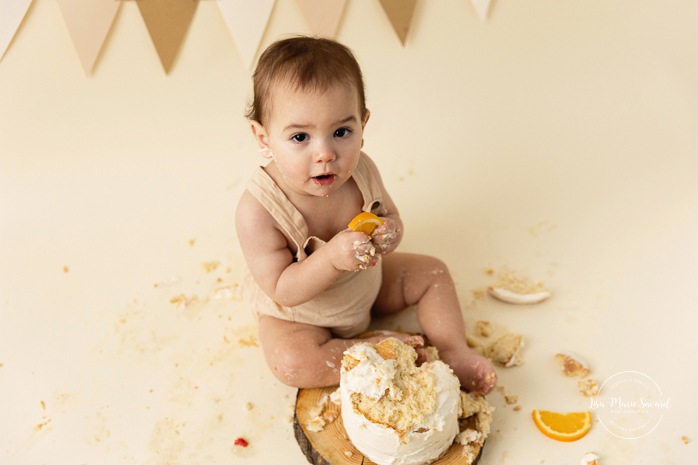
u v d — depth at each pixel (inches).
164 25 87.7
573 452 55.7
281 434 59.1
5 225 82.1
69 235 80.5
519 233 76.7
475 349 64.4
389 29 90.4
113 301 72.6
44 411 62.2
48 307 72.3
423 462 53.2
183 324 69.8
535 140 86.4
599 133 86.0
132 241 79.5
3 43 87.6
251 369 65.1
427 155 86.5
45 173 87.4
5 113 89.4
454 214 79.7
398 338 60.1
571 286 70.1
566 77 91.0
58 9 87.7
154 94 90.7
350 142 52.6
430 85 91.4
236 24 87.4
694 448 54.9
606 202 78.4
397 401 51.3
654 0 91.0
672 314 65.7
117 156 88.7
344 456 53.9
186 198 84.2
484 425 55.9
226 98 90.5
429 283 65.1
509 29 91.5
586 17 91.5
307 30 88.0
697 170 79.4
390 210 63.7
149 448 58.6
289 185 57.0
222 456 57.5
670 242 72.6
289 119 50.9
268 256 57.6
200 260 76.7
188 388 63.6
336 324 61.4
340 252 53.3
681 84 87.9
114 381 64.5
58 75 89.9
